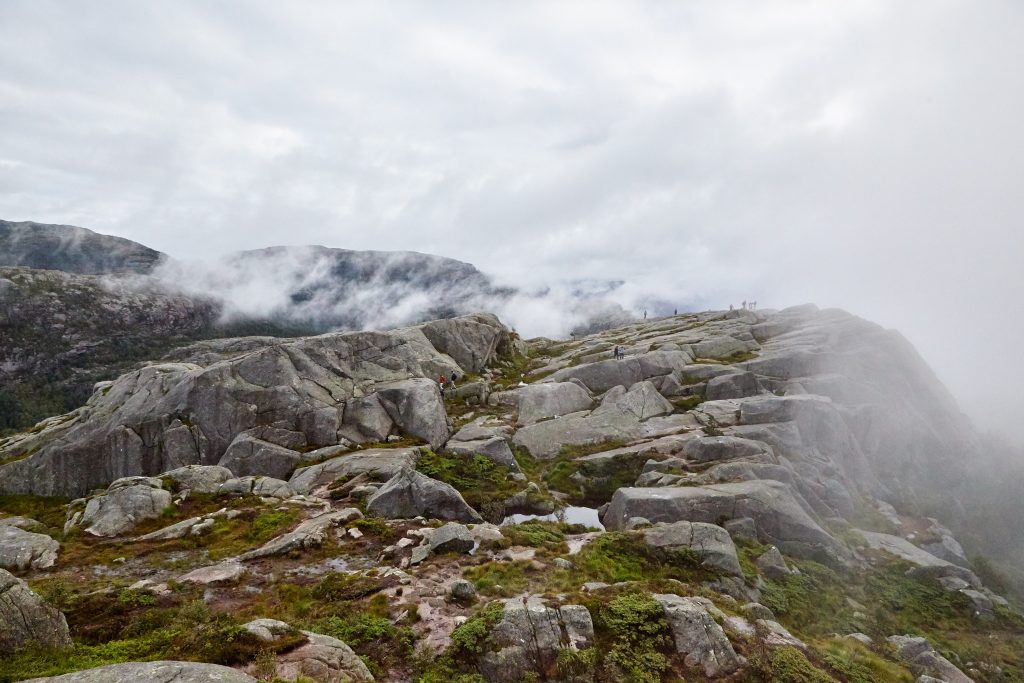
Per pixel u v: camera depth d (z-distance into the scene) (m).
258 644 15.87
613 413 52.59
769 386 57.22
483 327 77.31
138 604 20.80
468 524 29.95
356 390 52.59
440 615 19.72
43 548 27.23
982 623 29.08
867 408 52.84
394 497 33.47
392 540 28.95
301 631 17.28
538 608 18.83
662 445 44.53
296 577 24.48
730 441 41.59
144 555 27.59
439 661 16.98
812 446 46.09
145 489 34.53
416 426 49.25
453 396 60.25
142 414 47.38
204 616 19.31
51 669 13.92
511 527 30.14
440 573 23.97
